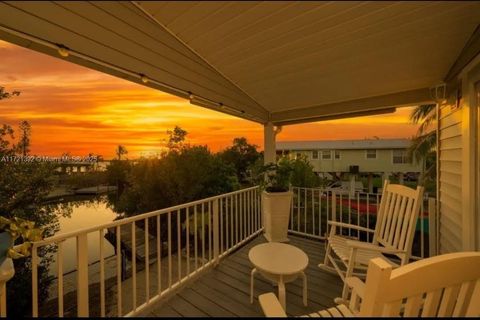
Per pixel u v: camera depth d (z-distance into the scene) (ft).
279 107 13.70
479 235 6.76
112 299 16.16
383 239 8.73
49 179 20.97
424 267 3.15
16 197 19.24
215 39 5.63
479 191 6.75
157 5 4.27
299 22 4.98
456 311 3.51
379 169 41.19
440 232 9.95
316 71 8.01
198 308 7.47
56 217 21.31
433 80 9.39
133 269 7.06
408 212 7.76
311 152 43.57
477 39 5.77
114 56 6.60
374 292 3.11
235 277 9.27
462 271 3.33
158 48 6.63
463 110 7.30
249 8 4.44
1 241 4.92
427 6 4.56
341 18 4.89
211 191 34.91
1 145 19.06
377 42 6.02
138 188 42.52
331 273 9.53
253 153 35.29
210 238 10.32
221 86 10.14
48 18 5.02
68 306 17.66
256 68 7.60
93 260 25.88
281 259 7.56
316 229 15.72
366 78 8.89
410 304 3.27
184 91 9.38
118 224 6.70
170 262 8.20
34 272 5.20
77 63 6.28
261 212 14.76
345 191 12.97
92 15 5.03
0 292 4.97
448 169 9.03
